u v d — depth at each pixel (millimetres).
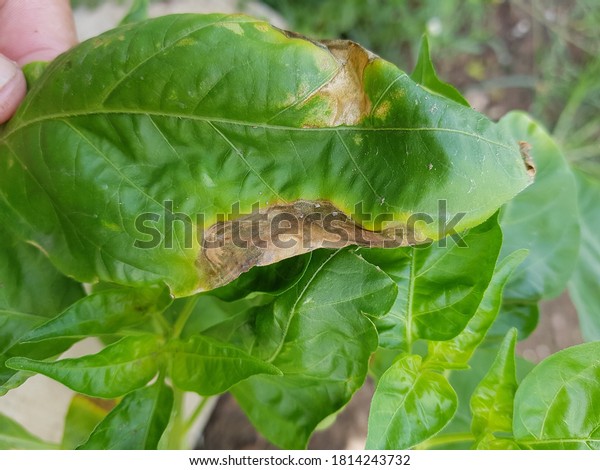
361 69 197
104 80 200
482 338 230
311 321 220
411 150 192
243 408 254
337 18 495
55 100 208
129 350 221
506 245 264
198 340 223
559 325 527
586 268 293
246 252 208
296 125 196
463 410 271
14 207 220
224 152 200
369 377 474
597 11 564
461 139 190
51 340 230
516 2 564
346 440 457
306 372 226
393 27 513
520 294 268
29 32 301
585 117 559
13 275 234
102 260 211
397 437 216
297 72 193
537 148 268
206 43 194
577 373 222
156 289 225
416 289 229
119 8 453
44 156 209
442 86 234
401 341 233
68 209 210
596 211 300
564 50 565
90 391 213
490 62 558
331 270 216
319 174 199
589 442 218
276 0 495
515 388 225
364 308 216
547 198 267
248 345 228
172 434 260
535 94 560
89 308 221
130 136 202
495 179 192
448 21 524
